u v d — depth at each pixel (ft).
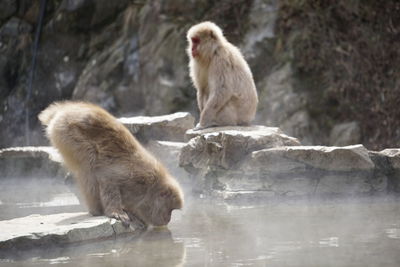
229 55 50.34
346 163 38.34
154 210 30.40
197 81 52.47
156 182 30.63
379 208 34.50
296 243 25.66
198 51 50.52
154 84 85.97
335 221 30.63
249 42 86.02
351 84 81.82
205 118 49.52
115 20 93.50
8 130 93.09
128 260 23.57
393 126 78.59
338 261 22.29
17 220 29.35
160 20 89.30
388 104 79.61
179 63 85.71
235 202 37.88
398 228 28.50
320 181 38.65
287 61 83.87
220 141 40.19
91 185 30.27
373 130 79.77
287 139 42.27
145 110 85.81
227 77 49.67
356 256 23.02
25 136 92.38
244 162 39.65
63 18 93.56
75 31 93.71
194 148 41.55
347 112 80.89
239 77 50.34
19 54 95.40
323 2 85.66
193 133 45.93
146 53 88.02
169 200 30.50
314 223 30.14
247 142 40.27
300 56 84.02
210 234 28.27
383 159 39.50
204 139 41.01
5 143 92.63
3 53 95.09
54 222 28.66
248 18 88.28
